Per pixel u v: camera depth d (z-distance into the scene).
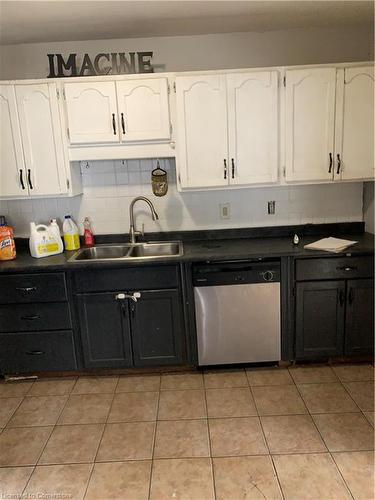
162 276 2.73
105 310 2.78
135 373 2.96
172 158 3.07
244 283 2.73
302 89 2.69
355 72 2.67
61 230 3.17
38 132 2.74
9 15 2.34
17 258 2.88
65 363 2.87
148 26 2.66
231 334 2.81
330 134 2.76
